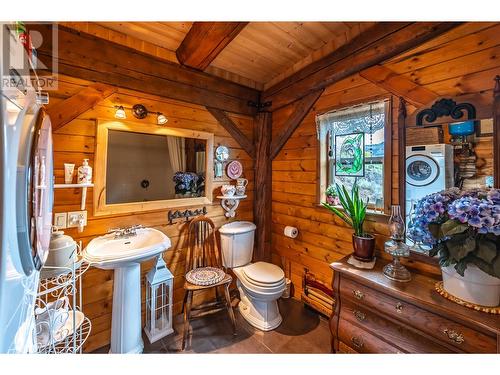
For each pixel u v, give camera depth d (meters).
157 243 1.48
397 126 1.49
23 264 0.70
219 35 1.49
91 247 1.39
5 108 0.56
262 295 1.73
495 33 1.13
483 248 0.91
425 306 1.04
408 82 1.44
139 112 1.74
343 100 1.82
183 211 2.02
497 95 1.11
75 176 1.49
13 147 0.62
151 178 1.85
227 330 1.79
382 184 1.61
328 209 1.95
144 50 1.75
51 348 1.07
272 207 2.54
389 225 1.42
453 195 1.07
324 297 1.96
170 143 1.96
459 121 1.22
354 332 1.33
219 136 2.29
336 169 1.92
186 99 2.01
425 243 1.09
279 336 1.73
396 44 1.42
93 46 1.56
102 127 1.58
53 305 1.13
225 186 2.25
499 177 1.09
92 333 1.56
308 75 1.99
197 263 2.08
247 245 2.19
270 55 1.98
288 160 2.34
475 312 0.95
